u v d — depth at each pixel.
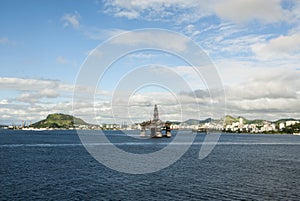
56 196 53.16
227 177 74.62
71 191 56.88
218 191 58.84
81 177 71.19
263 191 59.41
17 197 52.28
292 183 67.75
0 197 52.22
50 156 117.50
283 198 54.41
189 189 60.12
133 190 58.44
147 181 67.50
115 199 51.78
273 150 172.12
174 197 53.75
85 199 51.44
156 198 52.88
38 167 87.44
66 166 89.56
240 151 160.00
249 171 86.12
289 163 108.19
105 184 63.50
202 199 52.72
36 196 53.03
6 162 98.06
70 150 144.12
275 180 71.38
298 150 174.12
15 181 65.69
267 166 98.62
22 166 89.25
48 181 66.00
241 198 53.88
